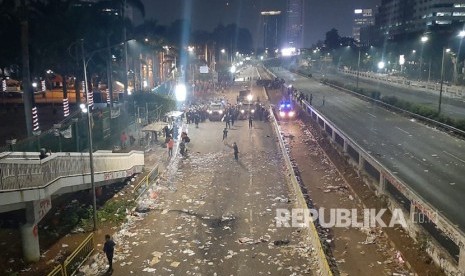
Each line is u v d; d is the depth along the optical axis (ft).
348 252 57.16
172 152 118.73
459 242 46.85
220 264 54.44
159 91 221.46
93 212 66.08
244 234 64.13
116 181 88.12
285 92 269.64
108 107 149.48
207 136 148.66
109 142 123.75
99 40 161.68
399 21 596.70
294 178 86.48
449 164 89.45
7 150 74.18
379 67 409.90
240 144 135.33
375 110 177.47
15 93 213.46
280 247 58.95
